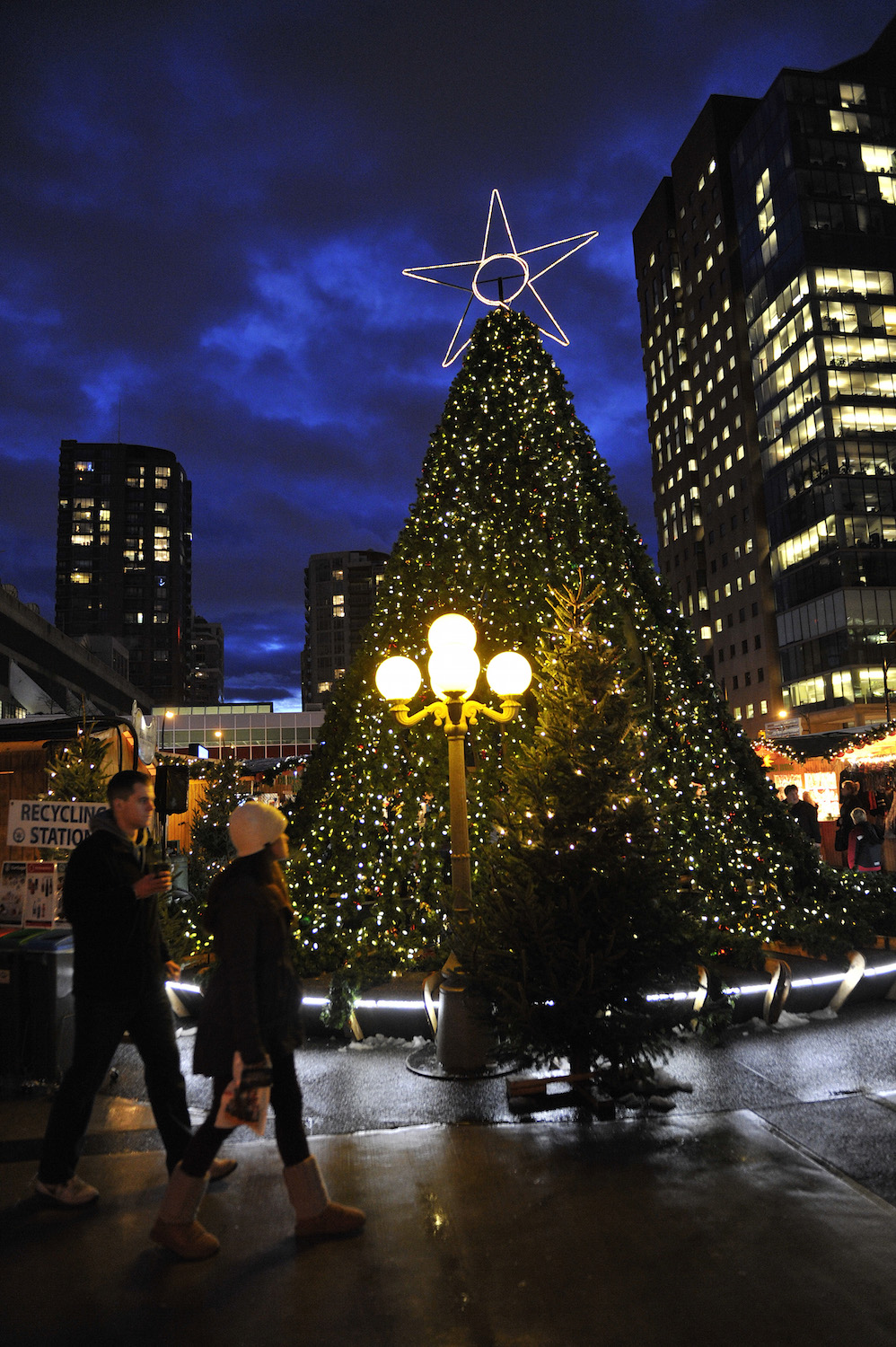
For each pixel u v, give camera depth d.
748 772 9.54
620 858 5.68
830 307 67.44
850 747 20.45
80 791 8.14
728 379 79.88
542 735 6.26
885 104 71.38
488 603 9.23
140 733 11.84
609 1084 5.43
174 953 7.93
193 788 18.25
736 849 8.81
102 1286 3.28
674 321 89.19
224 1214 3.87
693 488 86.44
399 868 8.67
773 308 72.25
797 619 69.56
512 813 6.23
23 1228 3.75
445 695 6.46
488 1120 5.09
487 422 10.54
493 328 11.30
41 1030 5.86
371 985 7.45
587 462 10.77
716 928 8.12
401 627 9.72
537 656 8.28
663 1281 3.25
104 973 3.95
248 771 22.81
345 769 9.26
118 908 3.98
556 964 5.41
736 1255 3.41
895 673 63.88
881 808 17.38
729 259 79.38
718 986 6.71
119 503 148.38
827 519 66.19
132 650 144.75
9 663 45.19
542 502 9.87
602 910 5.49
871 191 69.62
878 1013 7.32
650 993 5.64
